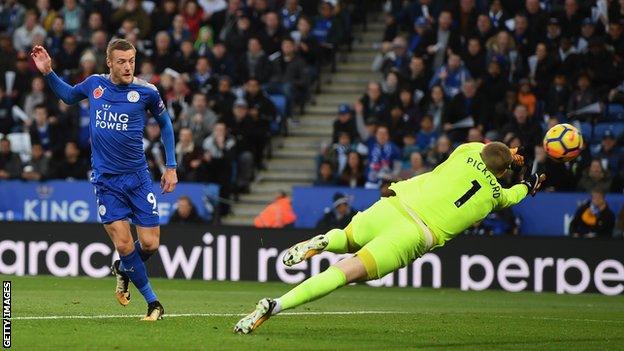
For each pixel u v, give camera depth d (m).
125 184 26.72
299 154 60.72
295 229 49.22
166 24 65.19
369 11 70.31
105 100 26.56
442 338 25.33
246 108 58.22
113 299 35.41
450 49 58.94
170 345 22.30
